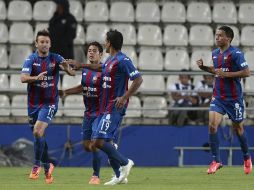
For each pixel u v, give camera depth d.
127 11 61.31
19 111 52.72
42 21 60.47
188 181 33.94
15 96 53.94
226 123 50.62
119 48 30.11
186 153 50.00
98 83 33.44
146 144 49.75
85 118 34.06
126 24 60.34
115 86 29.86
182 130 49.94
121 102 29.31
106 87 29.94
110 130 29.89
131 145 49.72
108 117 29.83
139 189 28.25
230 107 36.81
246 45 59.59
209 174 38.97
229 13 61.94
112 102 29.89
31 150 48.91
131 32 59.56
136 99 53.53
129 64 29.61
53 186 30.00
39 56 33.81
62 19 54.06
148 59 57.72
